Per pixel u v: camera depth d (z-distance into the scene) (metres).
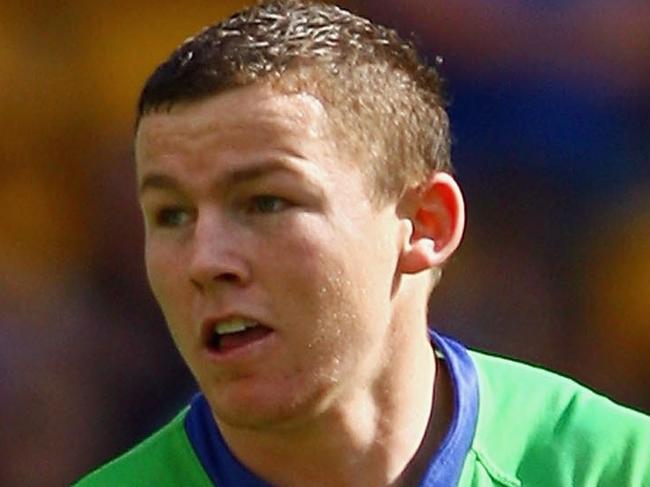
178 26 18.58
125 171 18.44
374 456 7.81
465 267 18.56
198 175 7.23
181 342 7.46
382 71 7.70
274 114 7.25
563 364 18.69
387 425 7.79
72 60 18.64
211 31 7.50
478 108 18.62
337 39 7.59
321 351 7.39
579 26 18.66
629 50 18.72
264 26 7.52
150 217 7.46
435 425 8.14
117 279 18.16
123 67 18.59
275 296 7.27
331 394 7.50
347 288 7.41
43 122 18.61
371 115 7.56
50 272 18.17
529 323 18.56
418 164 7.81
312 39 7.52
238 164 7.21
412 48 7.95
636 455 8.17
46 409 17.56
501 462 8.14
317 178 7.31
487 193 18.69
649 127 18.78
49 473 17.45
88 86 18.64
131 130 18.52
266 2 7.77
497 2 18.53
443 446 8.01
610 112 18.78
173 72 7.31
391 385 7.76
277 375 7.34
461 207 7.95
